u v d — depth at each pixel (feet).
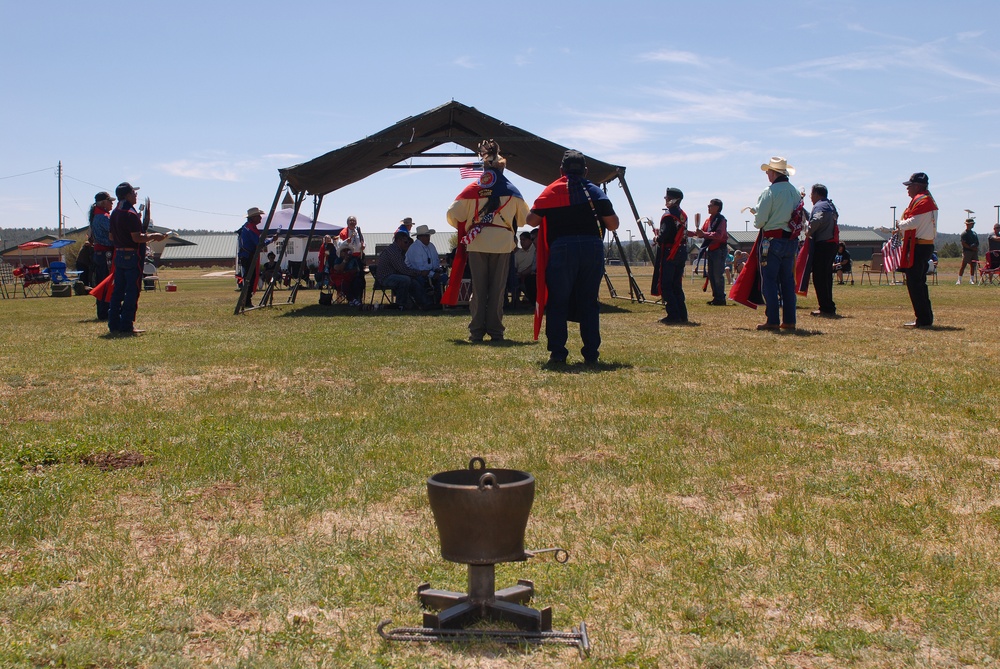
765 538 12.93
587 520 13.80
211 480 15.97
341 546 12.69
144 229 42.63
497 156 37.58
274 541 12.92
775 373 27.61
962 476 16.10
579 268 29.71
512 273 58.54
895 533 13.17
